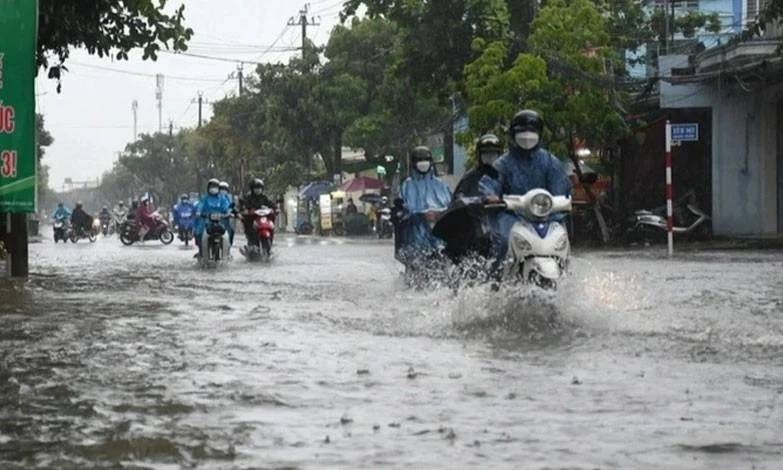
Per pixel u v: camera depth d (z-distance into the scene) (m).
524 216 13.10
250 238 31.17
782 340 11.23
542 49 41.66
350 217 70.81
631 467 5.98
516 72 40.66
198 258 29.78
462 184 16.39
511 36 43.94
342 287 19.66
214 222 28.80
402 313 14.10
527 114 13.73
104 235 77.19
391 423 7.16
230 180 112.69
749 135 41.97
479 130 41.44
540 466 6.00
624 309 13.88
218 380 8.88
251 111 95.94
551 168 13.80
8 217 21.98
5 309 15.16
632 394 8.17
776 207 42.12
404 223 19.52
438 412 7.53
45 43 23.86
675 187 44.75
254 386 8.58
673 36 48.22
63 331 12.37
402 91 66.19
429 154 19.75
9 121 19.16
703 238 42.19
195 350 10.66
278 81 74.38
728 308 14.60
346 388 8.48
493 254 13.27
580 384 8.61
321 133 75.19
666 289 17.94
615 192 44.78
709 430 6.91
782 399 7.96
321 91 71.75
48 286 20.16
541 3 46.38
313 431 6.95
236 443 6.63
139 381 8.87
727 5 54.12
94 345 11.09
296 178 89.25
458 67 46.47
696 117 44.59
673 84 41.41
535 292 12.60
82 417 7.45
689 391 8.29
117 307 15.46
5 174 19.16
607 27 45.03
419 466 6.03
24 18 19.12
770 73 38.59
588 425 7.07
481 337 11.52
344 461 6.16
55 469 6.06
